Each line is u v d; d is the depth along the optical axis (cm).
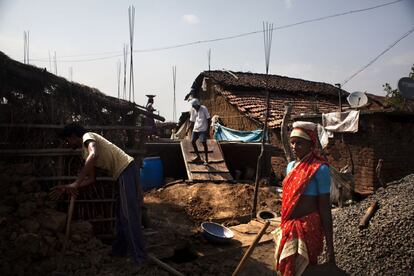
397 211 437
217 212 728
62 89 504
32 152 478
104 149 415
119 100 538
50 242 418
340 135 988
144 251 423
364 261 421
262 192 848
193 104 980
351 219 468
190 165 981
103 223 509
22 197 446
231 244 530
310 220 274
